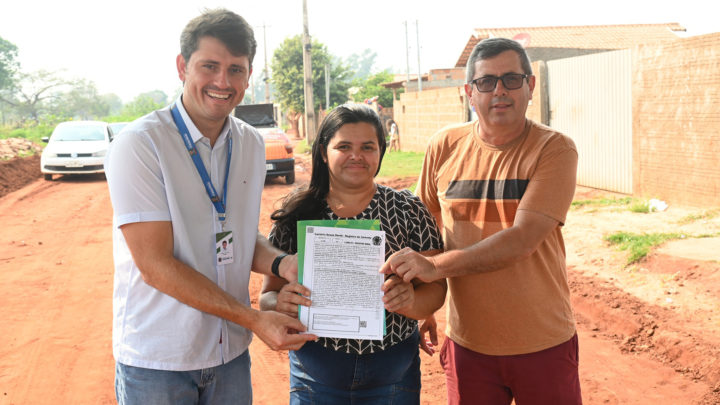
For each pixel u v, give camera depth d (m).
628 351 5.08
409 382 2.95
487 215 3.03
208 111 2.55
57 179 18.80
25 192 16.20
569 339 3.07
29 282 7.61
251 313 2.54
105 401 4.55
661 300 5.78
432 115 22.77
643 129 10.22
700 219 8.41
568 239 8.09
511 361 3.02
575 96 12.28
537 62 13.18
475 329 3.06
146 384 2.61
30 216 12.49
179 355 2.60
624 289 6.18
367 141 2.72
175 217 2.55
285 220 2.88
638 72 10.28
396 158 21.89
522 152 2.94
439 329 5.67
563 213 2.88
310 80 30.30
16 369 5.10
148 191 2.49
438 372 4.86
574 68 12.23
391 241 2.82
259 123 18.84
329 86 55.34
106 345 5.58
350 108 2.74
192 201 2.62
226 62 2.50
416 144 24.88
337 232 2.61
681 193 9.48
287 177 15.74
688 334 5.04
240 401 2.84
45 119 69.81
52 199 14.77
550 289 3.02
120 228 2.52
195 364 2.63
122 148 2.49
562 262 3.12
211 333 2.66
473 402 3.15
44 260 8.73
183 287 2.49
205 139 2.63
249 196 2.80
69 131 19.20
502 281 2.96
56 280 7.69
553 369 3.00
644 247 7.05
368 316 2.62
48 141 19.17
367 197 2.85
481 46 2.92
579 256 7.39
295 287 2.60
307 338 2.57
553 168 2.88
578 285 6.46
